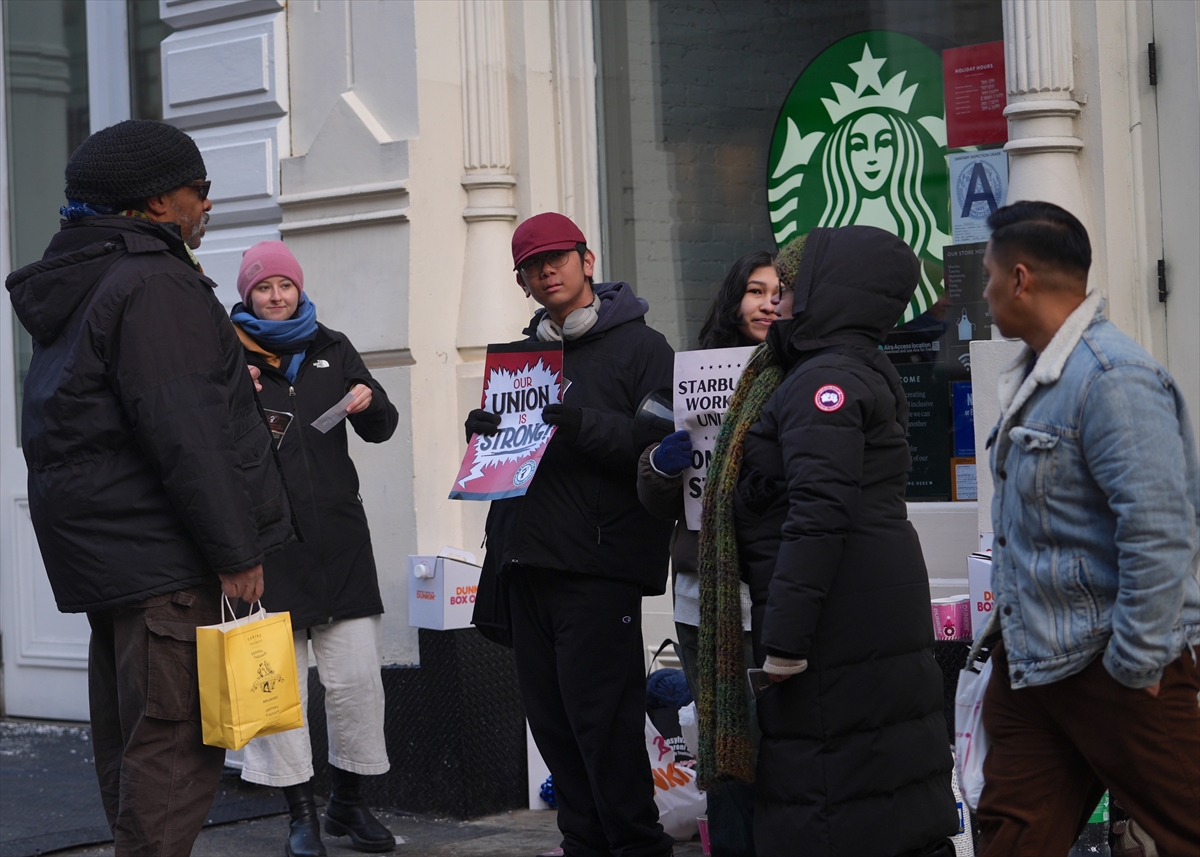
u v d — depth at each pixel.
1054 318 2.75
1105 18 4.40
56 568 3.33
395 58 5.50
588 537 3.79
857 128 5.14
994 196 4.81
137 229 3.37
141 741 3.31
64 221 3.49
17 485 6.73
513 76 5.59
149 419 3.19
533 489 3.85
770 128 5.36
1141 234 4.43
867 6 5.11
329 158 5.61
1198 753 2.65
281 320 4.64
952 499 4.86
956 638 4.39
